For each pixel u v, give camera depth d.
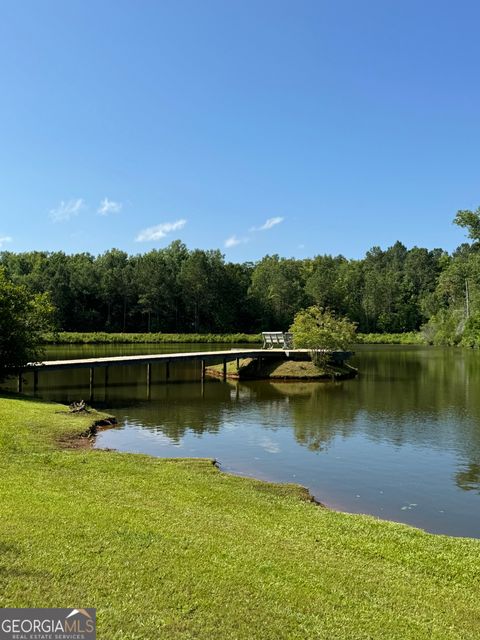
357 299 108.94
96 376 36.00
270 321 96.69
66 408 21.08
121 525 8.10
